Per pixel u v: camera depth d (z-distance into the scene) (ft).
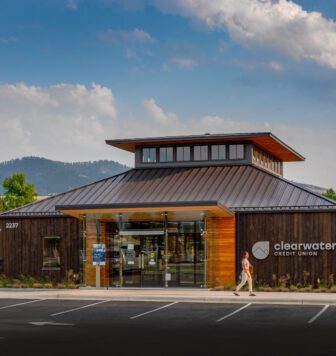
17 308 84.43
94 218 115.34
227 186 122.31
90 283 115.85
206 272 110.01
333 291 103.71
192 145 134.41
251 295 95.96
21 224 123.54
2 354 50.11
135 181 129.80
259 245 111.86
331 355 49.39
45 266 121.70
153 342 56.08
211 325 67.31
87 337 59.16
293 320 71.00
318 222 109.70
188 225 111.45
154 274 112.16
